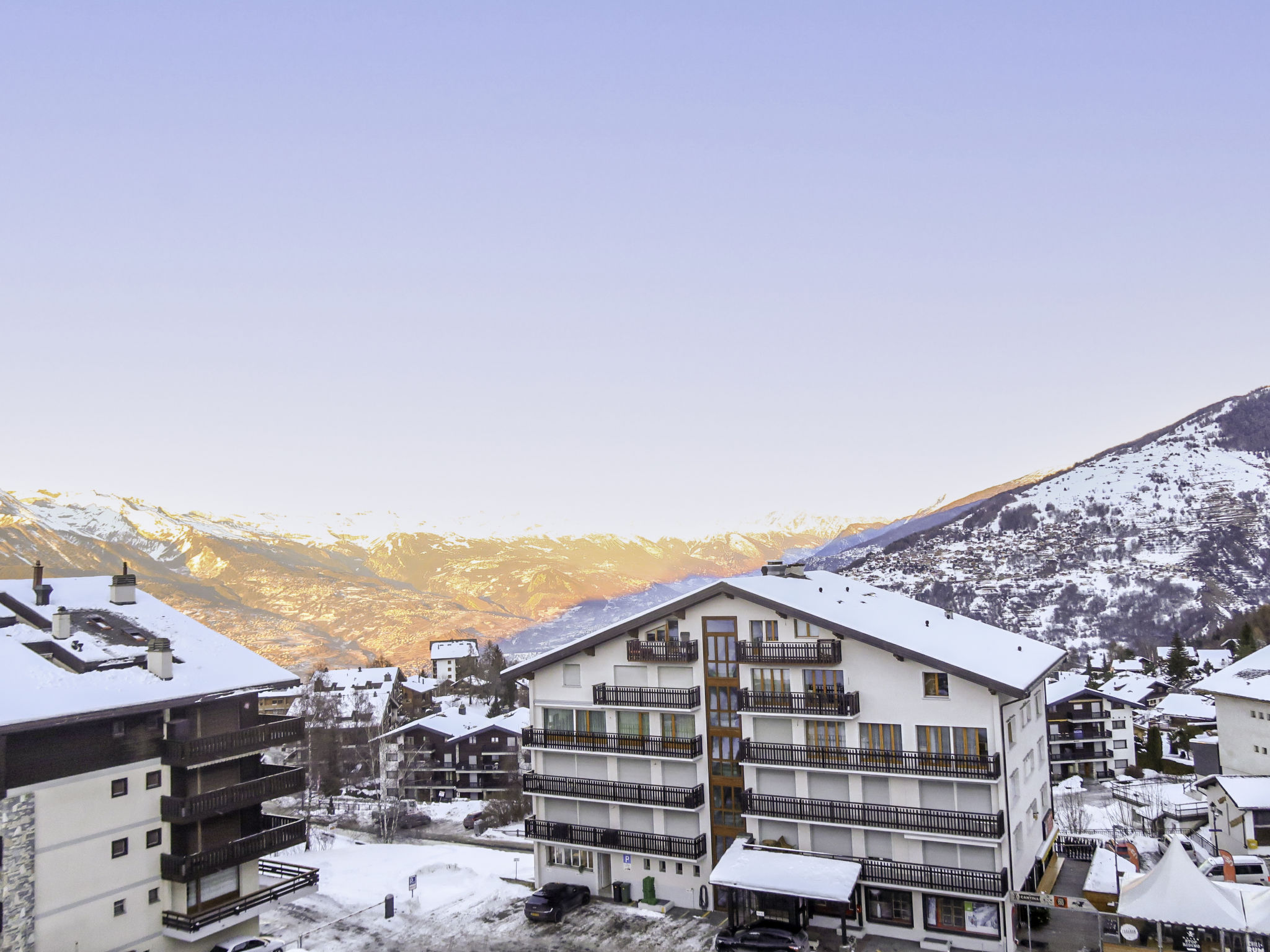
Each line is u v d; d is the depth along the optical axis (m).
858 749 46.00
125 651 42.91
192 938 40.81
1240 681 81.25
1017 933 43.41
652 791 50.66
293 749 128.12
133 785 40.59
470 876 56.97
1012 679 43.62
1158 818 71.19
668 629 51.84
